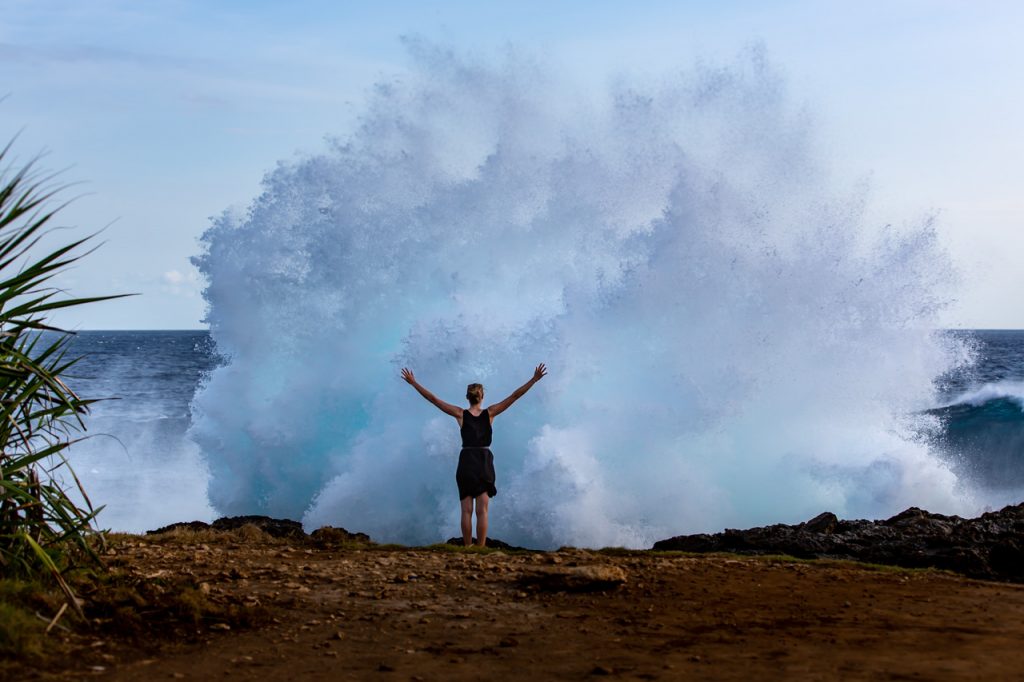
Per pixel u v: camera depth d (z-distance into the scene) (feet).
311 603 18.57
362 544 26.84
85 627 15.84
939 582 21.47
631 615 17.84
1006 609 18.31
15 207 17.56
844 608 18.42
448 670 14.23
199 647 15.39
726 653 15.05
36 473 18.38
